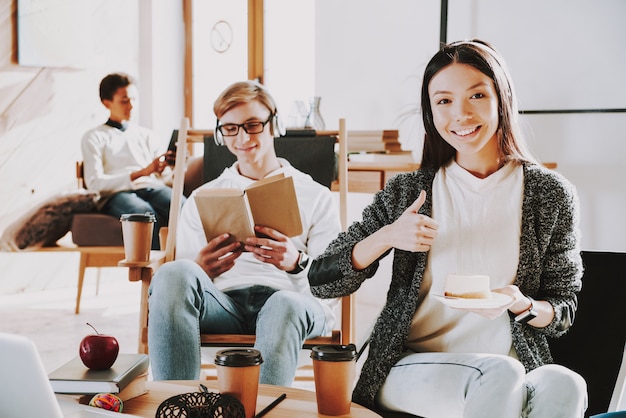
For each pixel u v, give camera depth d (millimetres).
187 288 1626
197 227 2088
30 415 906
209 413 961
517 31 3014
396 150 3230
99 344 1119
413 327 1372
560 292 1343
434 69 1371
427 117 1437
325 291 1431
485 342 1312
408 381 1256
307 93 4348
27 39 4184
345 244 1445
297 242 2016
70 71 4434
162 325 1587
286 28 4430
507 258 1335
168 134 4961
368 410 1119
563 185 1357
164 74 4914
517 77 3021
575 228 1358
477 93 1341
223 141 2217
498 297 1202
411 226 1294
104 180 3949
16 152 4195
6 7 4109
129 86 4109
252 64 4609
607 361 1417
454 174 1407
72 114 4453
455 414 1189
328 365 1074
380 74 3557
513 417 1080
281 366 1523
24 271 4250
